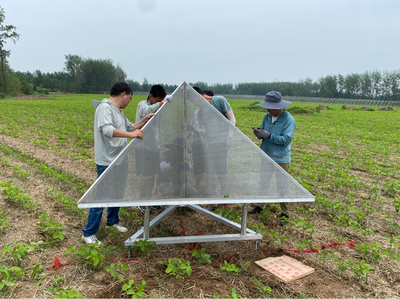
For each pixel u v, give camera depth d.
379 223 4.44
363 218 4.37
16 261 2.96
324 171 6.99
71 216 4.15
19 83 61.16
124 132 2.92
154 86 3.99
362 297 2.70
